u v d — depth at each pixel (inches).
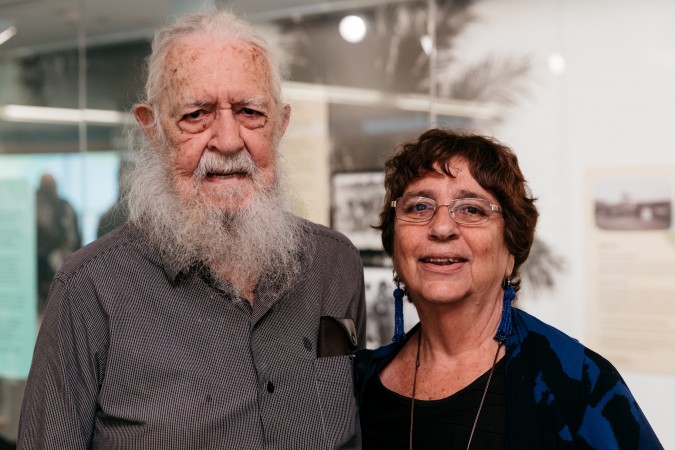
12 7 175.5
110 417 67.7
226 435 68.2
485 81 132.5
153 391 67.7
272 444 70.1
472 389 66.6
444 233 65.8
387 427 71.4
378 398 73.4
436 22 136.2
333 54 145.6
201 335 69.9
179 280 70.9
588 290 126.5
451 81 135.4
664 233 119.6
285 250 76.0
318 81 147.4
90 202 171.2
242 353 70.7
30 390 68.4
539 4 127.4
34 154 179.5
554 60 126.8
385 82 141.1
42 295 182.1
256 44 71.7
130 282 70.1
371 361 77.1
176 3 147.7
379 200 141.3
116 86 164.4
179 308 70.2
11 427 187.6
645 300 121.8
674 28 117.2
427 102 137.4
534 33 128.0
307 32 147.8
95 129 169.0
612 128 122.9
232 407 68.6
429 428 67.3
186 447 67.0
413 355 73.5
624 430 60.9
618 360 124.6
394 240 71.8
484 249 66.7
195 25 70.9
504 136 131.8
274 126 73.4
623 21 121.0
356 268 85.3
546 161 128.6
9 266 186.2
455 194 67.1
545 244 130.0
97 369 68.6
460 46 134.5
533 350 65.7
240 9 147.8
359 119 143.6
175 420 66.9
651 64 119.2
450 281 66.6
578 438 62.0
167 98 70.3
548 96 127.7
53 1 169.9
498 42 131.2
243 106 69.6
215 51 69.2
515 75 130.0
